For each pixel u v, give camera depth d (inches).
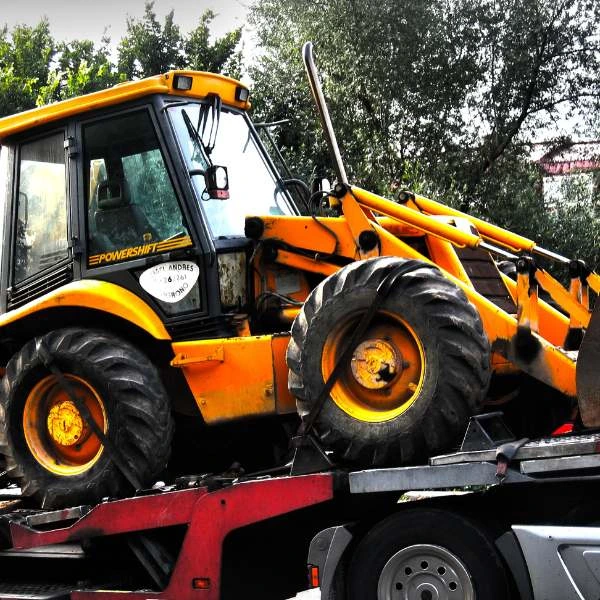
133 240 249.6
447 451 200.2
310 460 210.4
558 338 242.1
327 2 649.0
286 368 230.7
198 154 249.6
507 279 253.4
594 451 178.9
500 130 636.7
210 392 237.8
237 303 243.3
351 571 201.3
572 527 181.6
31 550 252.7
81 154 256.8
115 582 250.1
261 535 227.0
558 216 599.8
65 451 257.4
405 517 196.4
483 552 187.9
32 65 889.5
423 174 628.1
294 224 241.6
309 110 668.7
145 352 256.2
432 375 197.9
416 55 636.7
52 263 263.9
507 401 232.8
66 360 249.1
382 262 208.2
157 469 242.5
